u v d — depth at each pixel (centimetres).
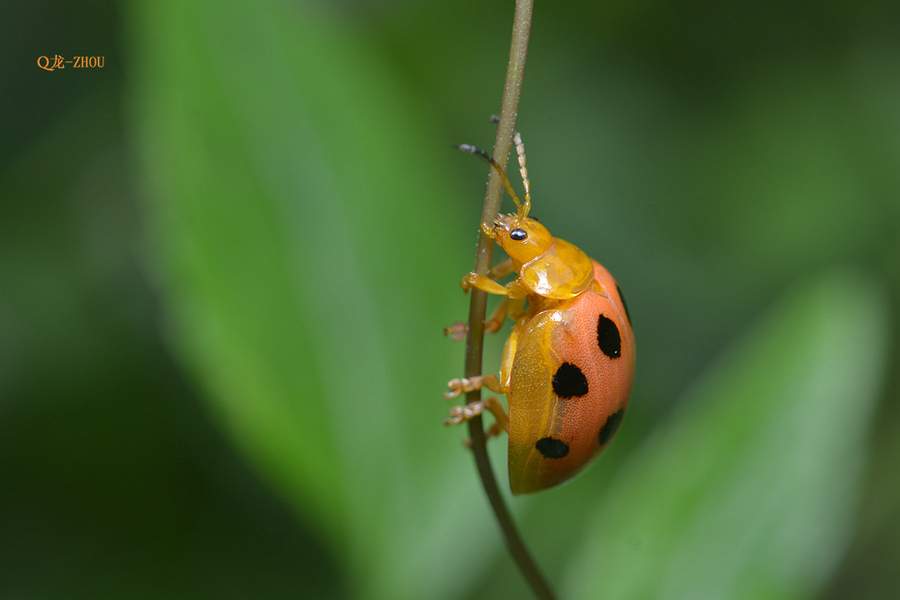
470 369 16
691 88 26
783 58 26
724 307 24
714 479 17
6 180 22
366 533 17
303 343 17
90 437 21
